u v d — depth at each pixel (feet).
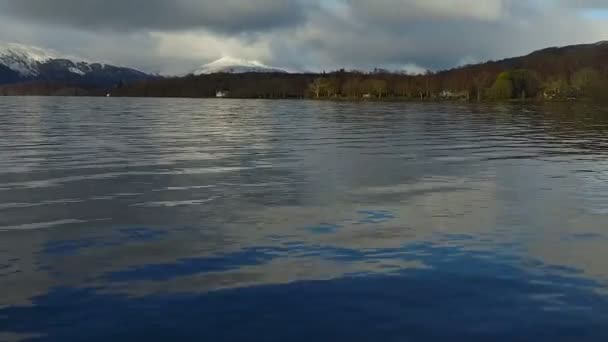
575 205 56.44
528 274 35.58
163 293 32.07
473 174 76.79
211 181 69.31
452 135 148.46
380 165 85.20
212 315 29.14
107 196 59.47
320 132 157.28
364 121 223.30
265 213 51.93
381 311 29.76
